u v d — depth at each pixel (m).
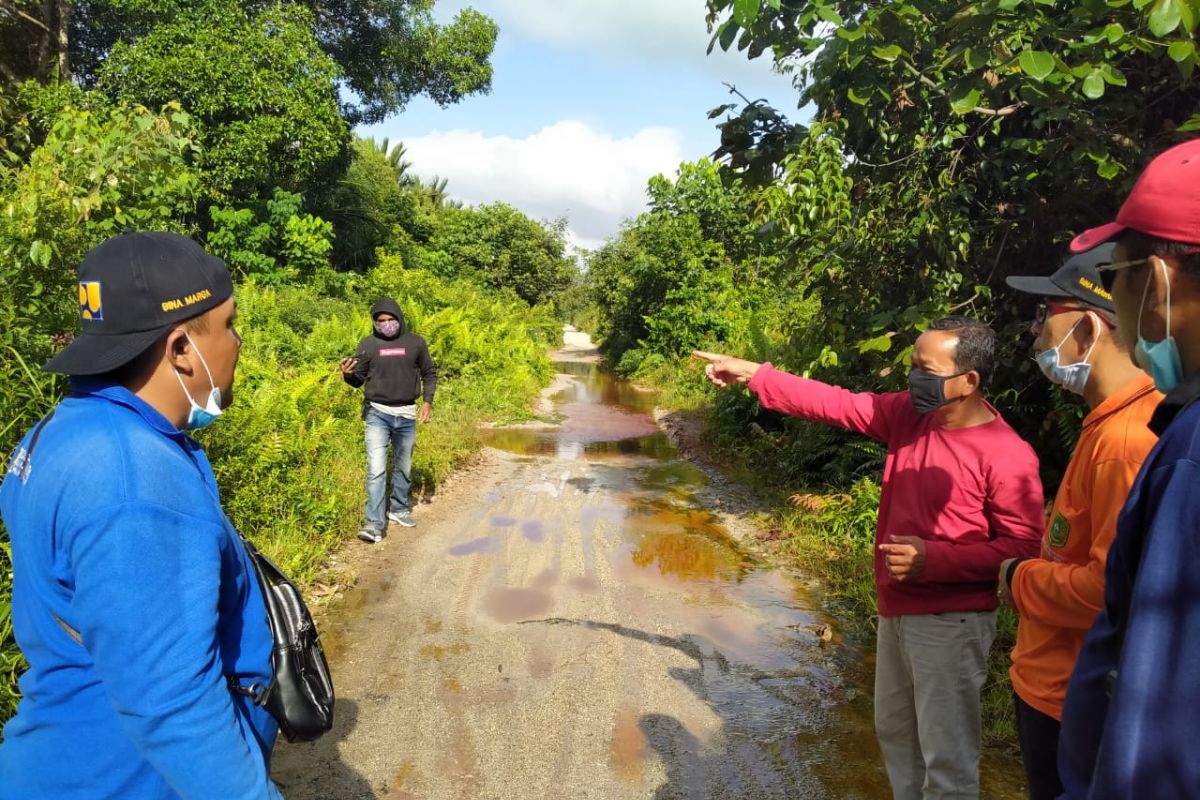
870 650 4.51
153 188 4.92
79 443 1.29
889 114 5.09
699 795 3.13
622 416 13.93
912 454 2.56
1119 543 1.18
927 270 5.48
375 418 6.17
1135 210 1.20
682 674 4.15
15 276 3.94
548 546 6.25
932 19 3.95
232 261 15.50
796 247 5.95
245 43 15.95
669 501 7.81
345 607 4.90
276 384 7.62
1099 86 3.21
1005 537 2.38
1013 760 3.41
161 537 1.26
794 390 2.87
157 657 1.23
